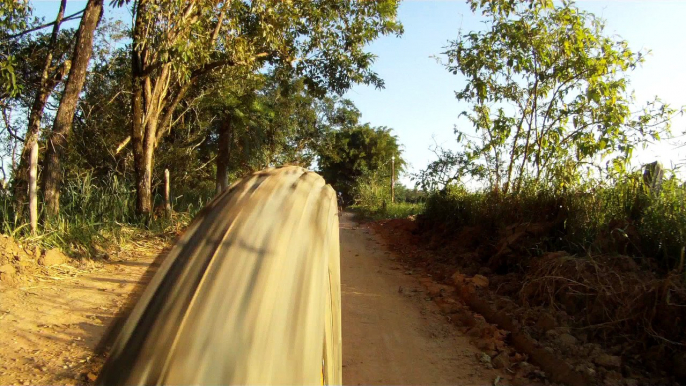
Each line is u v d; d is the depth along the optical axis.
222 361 0.91
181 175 19.69
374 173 29.59
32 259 7.56
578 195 7.65
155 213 13.73
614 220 6.60
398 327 6.33
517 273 7.50
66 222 8.95
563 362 4.75
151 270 1.14
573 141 9.75
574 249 6.91
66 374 4.14
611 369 4.64
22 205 8.62
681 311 4.92
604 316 5.39
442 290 7.97
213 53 13.70
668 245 6.03
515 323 5.74
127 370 0.90
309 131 33.00
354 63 15.61
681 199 6.23
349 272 9.62
